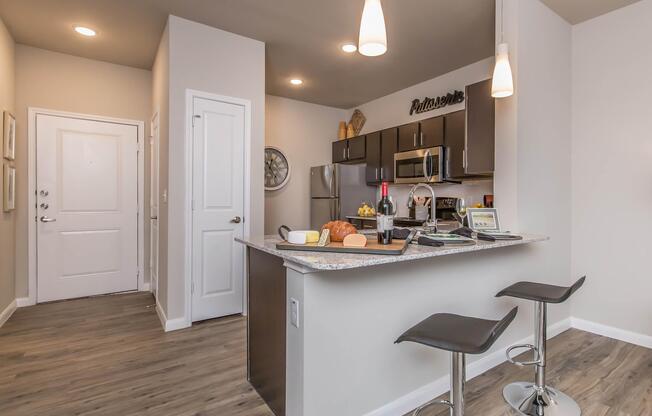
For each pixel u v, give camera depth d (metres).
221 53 3.13
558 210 2.87
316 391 1.51
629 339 2.70
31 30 3.18
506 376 2.19
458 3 2.71
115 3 2.72
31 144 3.55
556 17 2.83
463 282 2.12
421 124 3.97
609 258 2.81
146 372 2.20
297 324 1.51
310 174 5.36
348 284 1.60
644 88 2.62
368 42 1.66
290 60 3.78
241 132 3.25
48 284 3.66
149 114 4.14
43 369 2.22
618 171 2.75
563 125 2.92
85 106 3.80
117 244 4.01
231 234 3.23
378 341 1.72
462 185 3.97
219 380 2.11
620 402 1.91
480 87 2.76
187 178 2.98
